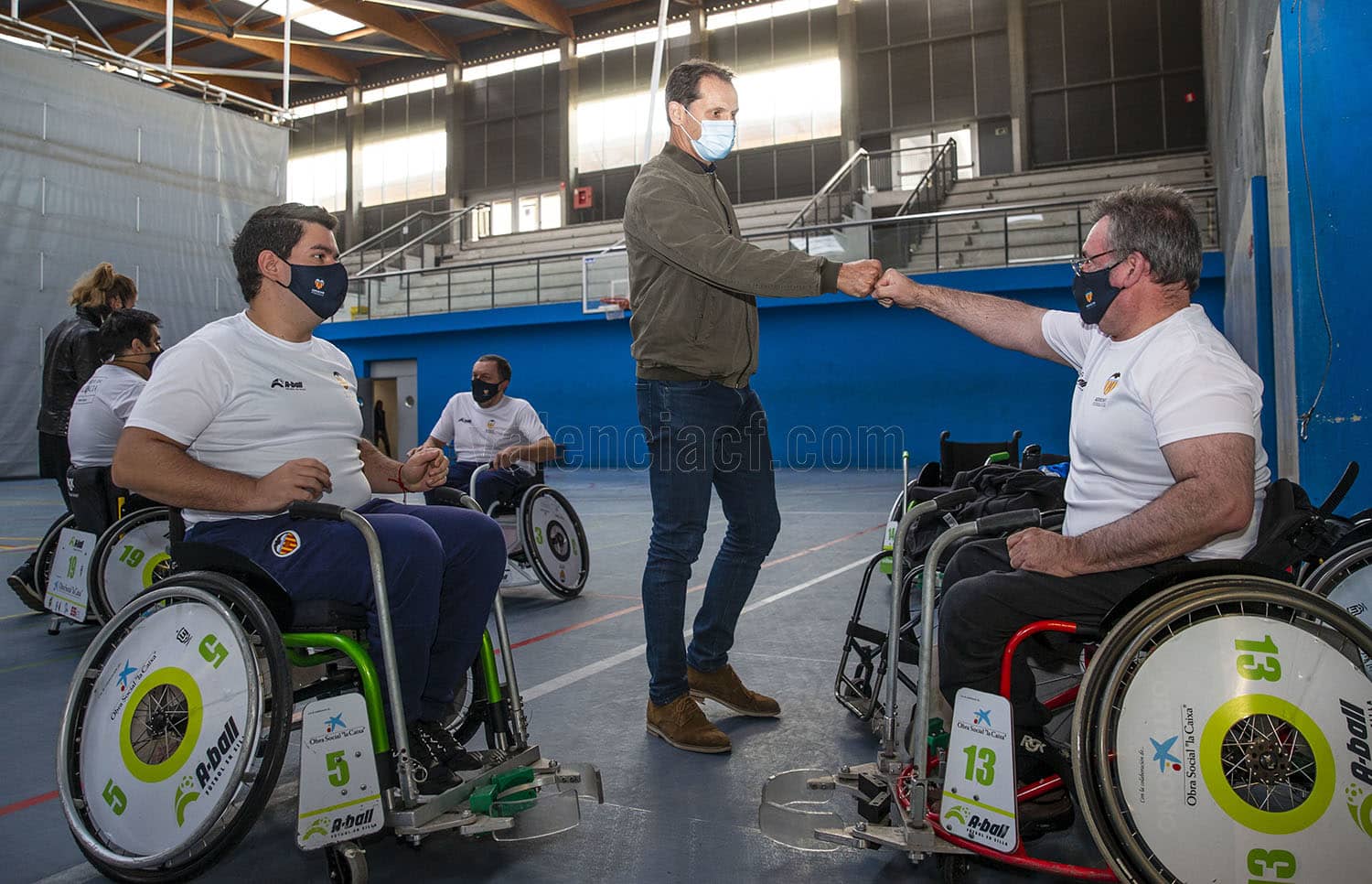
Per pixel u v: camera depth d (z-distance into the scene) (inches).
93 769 72.7
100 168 629.6
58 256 608.7
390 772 74.2
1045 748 71.2
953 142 750.5
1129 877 59.9
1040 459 167.3
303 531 78.9
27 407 601.9
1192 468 63.7
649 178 101.9
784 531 295.3
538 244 908.6
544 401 706.2
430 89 1030.4
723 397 105.4
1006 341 92.9
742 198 881.5
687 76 102.9
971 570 80.2
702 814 83.9
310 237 83.4
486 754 85.8
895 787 75.7
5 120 583.8
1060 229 563.2
